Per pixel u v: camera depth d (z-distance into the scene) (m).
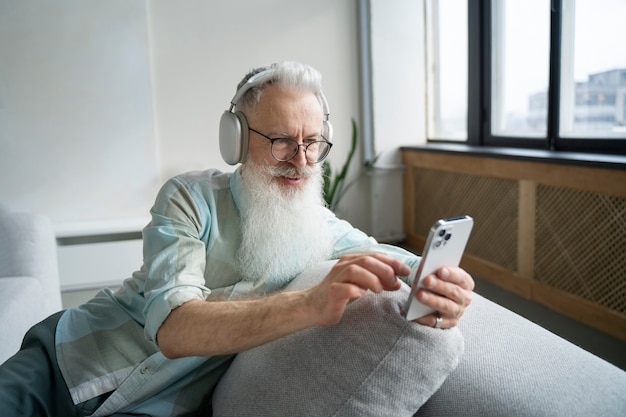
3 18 2.80
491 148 3.00
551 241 2.45
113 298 1.10
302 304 0.74
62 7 2.86
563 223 2.36
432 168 3.33
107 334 1.05
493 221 2.85
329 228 1.19
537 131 2.84
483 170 2.84
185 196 1.02
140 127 3.07
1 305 1.44
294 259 1.09
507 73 3.02
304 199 1.06
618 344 2.08
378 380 0.74
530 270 2.59
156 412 0.99
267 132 1.00
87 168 3.03
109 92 2.99
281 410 0.79
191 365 1.00
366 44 3.46
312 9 3.32
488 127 3.16
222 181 1.10
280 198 1.03
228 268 1.06
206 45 3.14
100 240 3.02
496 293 2.72
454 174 3.14
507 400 0.71
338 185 3.53
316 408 0.76
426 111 3.66
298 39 3.32
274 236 1.03
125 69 2.99
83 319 1.07
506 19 2.97
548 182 2.40
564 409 0.68
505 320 0.93
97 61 2.95
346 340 0.78
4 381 0.90
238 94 1.03
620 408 0.70
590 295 2.27
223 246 1.05
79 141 3.00
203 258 0.96
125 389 0.98
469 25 3.17
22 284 1.60
